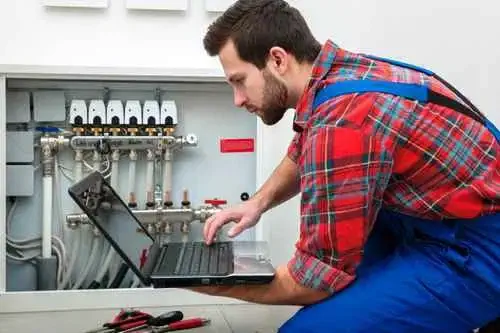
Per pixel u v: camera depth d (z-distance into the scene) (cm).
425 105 87
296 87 92
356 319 91
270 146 145
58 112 141
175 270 91
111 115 142
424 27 151
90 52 140
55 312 131
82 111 140
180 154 150
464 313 91
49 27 138
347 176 82
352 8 148
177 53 143
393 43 151
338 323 91
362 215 84
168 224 145
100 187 107
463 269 91
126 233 104
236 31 91
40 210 144
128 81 142
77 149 142
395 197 92
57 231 145
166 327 113
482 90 154
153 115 143
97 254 145
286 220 145
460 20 152
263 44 89
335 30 148
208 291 94
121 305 135
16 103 139
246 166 152
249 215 119
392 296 91
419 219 95
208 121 150
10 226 142
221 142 150
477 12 152
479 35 153
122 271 143
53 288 142
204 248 113
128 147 143
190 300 137
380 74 90
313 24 147
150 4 139
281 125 144
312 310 94
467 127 89
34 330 118
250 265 96
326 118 85
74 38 139
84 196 96
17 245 143
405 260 95
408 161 86
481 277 90
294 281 91
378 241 106
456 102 90
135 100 146
